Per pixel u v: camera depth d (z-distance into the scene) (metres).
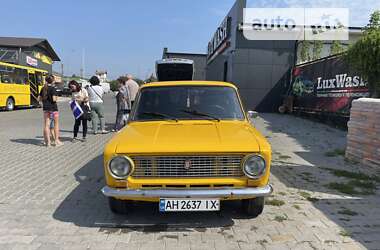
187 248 3.82
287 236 4.12
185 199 3.97
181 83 5.59
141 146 4.02
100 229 4.29
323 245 3.91
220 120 5.05
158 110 5.24
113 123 15.34
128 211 4.73
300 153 8.88
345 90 13.19
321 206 5.10
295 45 20.22
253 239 4.04
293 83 19.09
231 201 5.18
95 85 11.62
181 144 4.04
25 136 11.33
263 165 4.01
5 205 5.07
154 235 4.13
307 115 16.97
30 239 4.00
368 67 9.95
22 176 6.55
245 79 20.39
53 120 9.55
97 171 6.95
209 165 4.01
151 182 3.98
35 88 25.88
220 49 25.42
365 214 4.83
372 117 7.26
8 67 22.83
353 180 6.41
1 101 22.19
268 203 5.17
